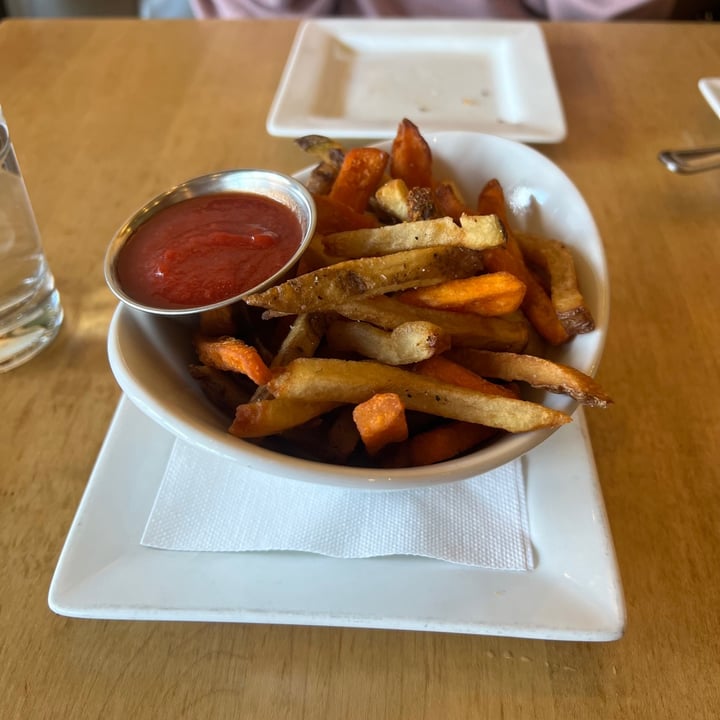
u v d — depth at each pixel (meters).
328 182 0.34
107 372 0.34
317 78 0.51
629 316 0.35
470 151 0.36
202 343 0.27
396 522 0.26
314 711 0.23
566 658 0.24
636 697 0.23
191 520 0.27
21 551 0.27
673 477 0.29
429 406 0.25
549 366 0.26
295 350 0.26
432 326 0.25
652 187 0.43
